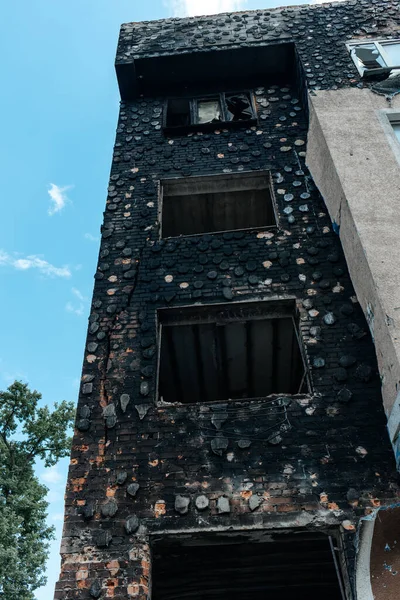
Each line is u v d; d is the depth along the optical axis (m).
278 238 8.41
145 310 7.69
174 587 6.94
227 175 9.86
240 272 8.01
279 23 12.12
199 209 10.80
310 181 9.34
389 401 5.79
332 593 7.22
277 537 5.59
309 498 5.58
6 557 11.69
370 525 5.34
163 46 11.95
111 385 6.82
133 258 8.45
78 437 6.30
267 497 5.62
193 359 9.05
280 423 6.23
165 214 10.92
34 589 12.77
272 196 9.38
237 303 7.64
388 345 5.71
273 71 11.87
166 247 8.55
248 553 6.54
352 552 5.20
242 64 11.77
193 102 11.91
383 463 5.78
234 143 10.47
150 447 6.14
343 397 6.37
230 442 6.11
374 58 10.30
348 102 8.72
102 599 5.02
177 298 7.79
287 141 10.32
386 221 6.69
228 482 5.78
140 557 5.29
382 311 5.85
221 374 9.54
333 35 11.31
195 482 5.81
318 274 7.80
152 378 6.85
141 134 10.98
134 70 11.68
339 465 5.80
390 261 6.25
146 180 9.91
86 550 5.36
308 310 7.39
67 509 5.68
